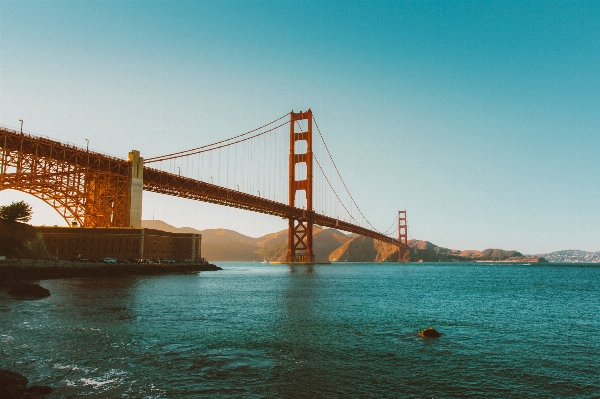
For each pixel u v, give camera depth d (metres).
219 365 18.77
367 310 37.69
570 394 16.12
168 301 40.50
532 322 33.00
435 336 25.83
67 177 93.62
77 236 94.06
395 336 25.91
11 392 14.30
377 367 19.03
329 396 15.38
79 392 15.09
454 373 18.39
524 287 74.81
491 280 100.44
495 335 27.22
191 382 16.45
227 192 133.75
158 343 22.52
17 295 40.03
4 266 56.47
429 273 144.88
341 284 74.00
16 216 81.38
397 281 88.75
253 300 43.94
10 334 23.56
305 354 20.98
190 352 20.84
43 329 25.05
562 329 29.95
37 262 70.31
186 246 117.19
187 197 124.81
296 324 29.25
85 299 39.25
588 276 129.88
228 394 15.30
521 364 20.06
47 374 16.94
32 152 86.31
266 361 19.58
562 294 59.78
